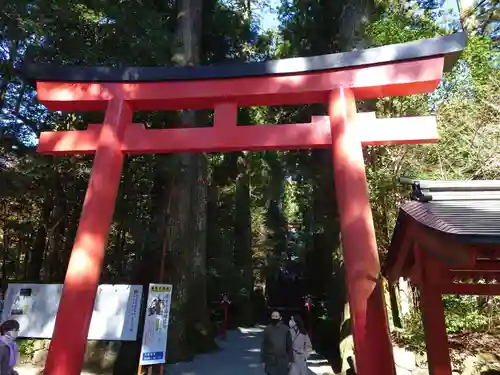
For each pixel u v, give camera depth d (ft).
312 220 45.62
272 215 78.79
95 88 19.29
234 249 60.64
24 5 21.44
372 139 16.74
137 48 30.22
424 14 30.25
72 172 37.24
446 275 11.56
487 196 13.39
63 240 42.19
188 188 35.65
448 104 28.81
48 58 29.09
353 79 17.43
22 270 53.26
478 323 23.04
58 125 35.50
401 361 22.41
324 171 36.14
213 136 18.03
